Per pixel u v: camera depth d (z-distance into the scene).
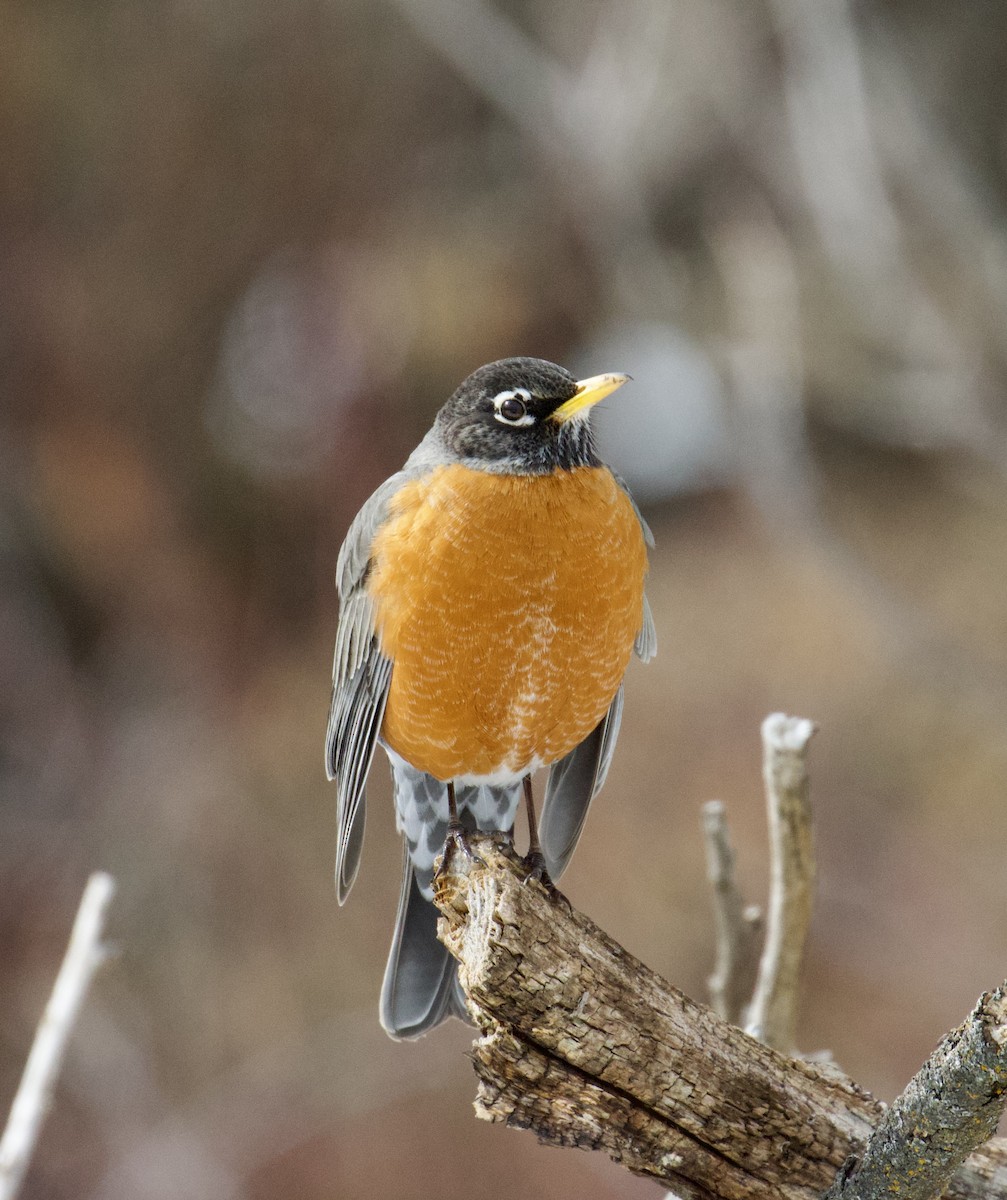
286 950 14.85
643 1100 3.71
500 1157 12.32
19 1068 13.72
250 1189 12.38
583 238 17.34
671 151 14.57
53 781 16.75
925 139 11.16
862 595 11.23
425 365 18.45
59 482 18.12
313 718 17.20
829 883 13.80
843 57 9.97
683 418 17.77
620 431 18.09
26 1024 14.07
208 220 18.81
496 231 18.77
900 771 14.80
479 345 18.45
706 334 14.27
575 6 14.55
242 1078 13.34
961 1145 3.21
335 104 18.84
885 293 10.56
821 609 16.72
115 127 18.66
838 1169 3.73
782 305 10.59
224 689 17.77
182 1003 14.29
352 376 18.28
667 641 16.94
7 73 18.33
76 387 18.34
